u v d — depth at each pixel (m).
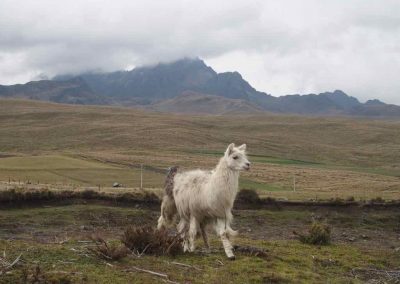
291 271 13.11
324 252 17.58
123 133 137.12
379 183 60.78
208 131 158.25
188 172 14.52
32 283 9.59
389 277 14.05
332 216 30.28
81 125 150.12
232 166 13.22
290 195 35.72
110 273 10.91
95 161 71.06
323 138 164.88
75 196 29.06
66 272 10.56
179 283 10.68
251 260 13.75
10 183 32.59
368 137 162.25
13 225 22.14
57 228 22.20
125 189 32.62
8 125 153.12
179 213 14.51
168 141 128.38
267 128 179.62
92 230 22.06
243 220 27.62
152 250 13.52
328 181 63.03
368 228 28.59
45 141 124.50
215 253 14.30
